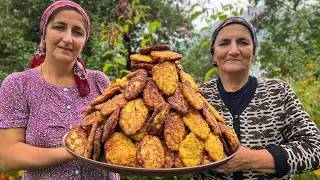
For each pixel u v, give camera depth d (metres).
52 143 1.69
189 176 3.41
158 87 1.34
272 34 14.24
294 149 1.61
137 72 1.42
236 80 1.89
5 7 7.99
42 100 1.74
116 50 4.27
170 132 1.23
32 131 1.69
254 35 1.86
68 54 1.74
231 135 1.39
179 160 1.20
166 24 10.78
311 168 1.60
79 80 1.84
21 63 6.48
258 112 1.79
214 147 1.26
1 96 1.68
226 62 1.85
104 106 1.33
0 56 6.57
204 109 1.35
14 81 1.72
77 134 1.34
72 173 1.72
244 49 1.82
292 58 7.01
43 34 1.81
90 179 1.76
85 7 10.25
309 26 11.41
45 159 1.56
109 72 4.88
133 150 1.21
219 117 1.48
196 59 10.88
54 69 1.81
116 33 4.02
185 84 1.38
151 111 1.29
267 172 1.62
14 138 1.67
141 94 1.35
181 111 1.27
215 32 1.93
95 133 1.27
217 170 1.64
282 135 1.80
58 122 1.72
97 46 5.75
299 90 3.91
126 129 1.22
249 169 1.62
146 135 1.25
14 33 6.77
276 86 1.84
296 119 1.74
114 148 1.20
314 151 1.61
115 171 1.16
